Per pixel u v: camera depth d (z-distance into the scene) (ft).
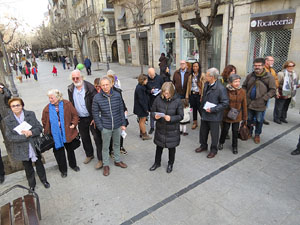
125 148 16.17
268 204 9.93
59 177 12.91
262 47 34.68
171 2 51.03
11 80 29.35
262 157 13.79
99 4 89.04
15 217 7.84
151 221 9.36
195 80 17.37
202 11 43.45
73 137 12.23
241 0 35.22
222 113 13.32
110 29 93.81
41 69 91.56
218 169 12.81
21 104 10.49
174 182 11.86
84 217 9.78
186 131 18.48
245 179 11.75
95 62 106.32
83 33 79.61
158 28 57.52
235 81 12.94
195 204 10.17
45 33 144.87
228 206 9.93
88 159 14.42
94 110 11.86
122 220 9.50
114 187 11.73
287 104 18.34
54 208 10.42
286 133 16.79
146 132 18.35
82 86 12.95
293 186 11.04
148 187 11.57
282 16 30.50
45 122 11.76
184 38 50.78
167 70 23.53
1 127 13.42
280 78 17.47
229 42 38.68
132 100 29.40
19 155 10.83
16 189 11.99
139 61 71.26
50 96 11.32
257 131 15.48
